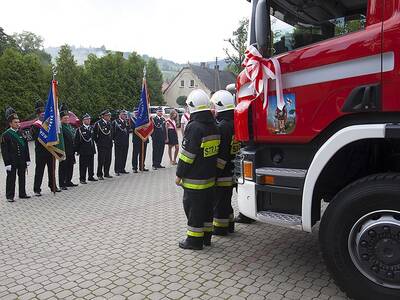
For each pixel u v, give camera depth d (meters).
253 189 3.97
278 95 3.71
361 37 3.27
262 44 3.73
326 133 3.58
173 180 10.72
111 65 35.91
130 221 6.53
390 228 3.20
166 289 3.97
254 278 4.17
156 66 50.00
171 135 13.95
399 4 3.12
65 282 4.22
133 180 10.83
